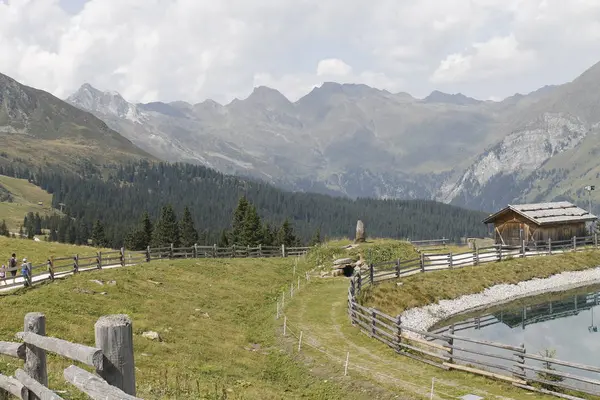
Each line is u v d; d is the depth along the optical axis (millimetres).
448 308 44062
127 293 37406
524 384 21562
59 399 6766
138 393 15891
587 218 68312
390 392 21422
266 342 31234
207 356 26375
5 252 56875
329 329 32750
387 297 42188
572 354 32625
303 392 23203
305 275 57531
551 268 56219
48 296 32344
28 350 8055
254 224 103562
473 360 23625
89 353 6102
